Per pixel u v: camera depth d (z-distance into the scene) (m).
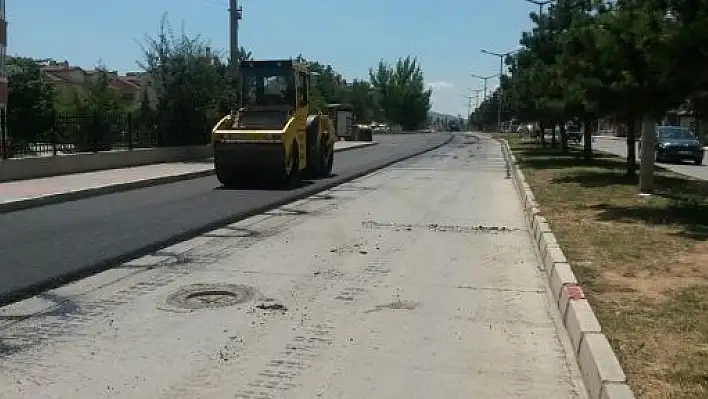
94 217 12.79
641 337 5.61
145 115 28.86
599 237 10.07
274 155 18.05
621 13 12.72
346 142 52.94
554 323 6.65
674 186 17.77
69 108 28.55
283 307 7.09
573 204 14.02
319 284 8.05
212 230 11.67
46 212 13.50
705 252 8.95
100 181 18.31
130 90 69.31
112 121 24.70
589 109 14.23
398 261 9.36
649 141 15.91
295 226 12.19
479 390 5.04
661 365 5.00
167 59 28.94
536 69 24.62
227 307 7.07
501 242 10.91
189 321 6.59
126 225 11.84
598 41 12.86
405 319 6.73
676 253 8.89
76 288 7.75
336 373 5.35
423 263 9.25
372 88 111.12
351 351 5.83
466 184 20.84
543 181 19.33
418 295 7.62
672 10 11.03
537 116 31.88
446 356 5.73
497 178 23.14
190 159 28.17
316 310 6.99
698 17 10.38
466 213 14.25
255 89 19.72
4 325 6.42
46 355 5.66
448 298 7.51
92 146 23.38
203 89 28.97
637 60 12.36
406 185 20.23
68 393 4.91
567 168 24.20
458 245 10.59
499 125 92.75
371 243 10.64
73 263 8.80
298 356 5.70
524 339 6.17
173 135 28.89
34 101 42.19
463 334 6.29
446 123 171.50
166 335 6.18
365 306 7.16
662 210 12.98
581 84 14.00
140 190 17.73
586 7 18.33
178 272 8.56
